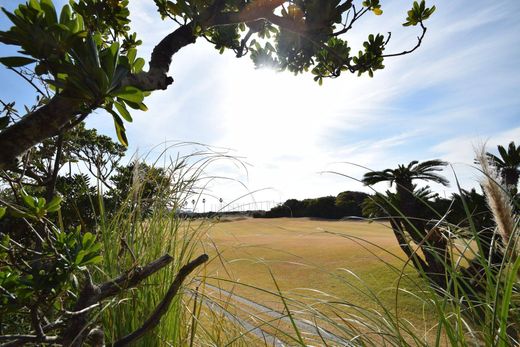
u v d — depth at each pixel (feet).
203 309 8.48
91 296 3.47
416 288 5.41
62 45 2.67
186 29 4.64
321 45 8.71
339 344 5.30
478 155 4.70
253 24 9.94
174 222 8.74
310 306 5.64
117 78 2.96
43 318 3.83
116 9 7.77
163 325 6.72
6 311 3.14
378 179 28.22
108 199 9.52
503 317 3.86
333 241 65.00
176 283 3.79
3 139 2.45
